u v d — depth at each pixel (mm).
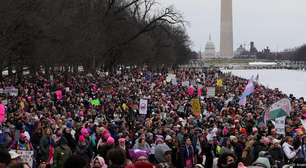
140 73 152625
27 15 65375
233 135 33125
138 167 13617
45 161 27547
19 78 86250
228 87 109688
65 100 57656
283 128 38250
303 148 29625
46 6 74000
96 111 48156
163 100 64000
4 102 49344
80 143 26797
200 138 32312
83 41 94062
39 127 30906
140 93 76562
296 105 65438
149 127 36750
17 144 27906
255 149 28219
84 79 99688
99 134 30500
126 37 126562
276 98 76938
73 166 13078
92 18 103438
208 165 31266
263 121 41625
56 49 79562
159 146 23734
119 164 14453
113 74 133250
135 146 28766
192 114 51844
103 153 20422
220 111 57906
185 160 28859
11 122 34219
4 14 61031
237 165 17000
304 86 156250
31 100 52750
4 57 65938
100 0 117688
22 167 12805
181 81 119688
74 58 91875
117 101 61750
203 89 89688
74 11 91938
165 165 21969
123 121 37844
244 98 59500
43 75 109438
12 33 64562
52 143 27922
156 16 133625
